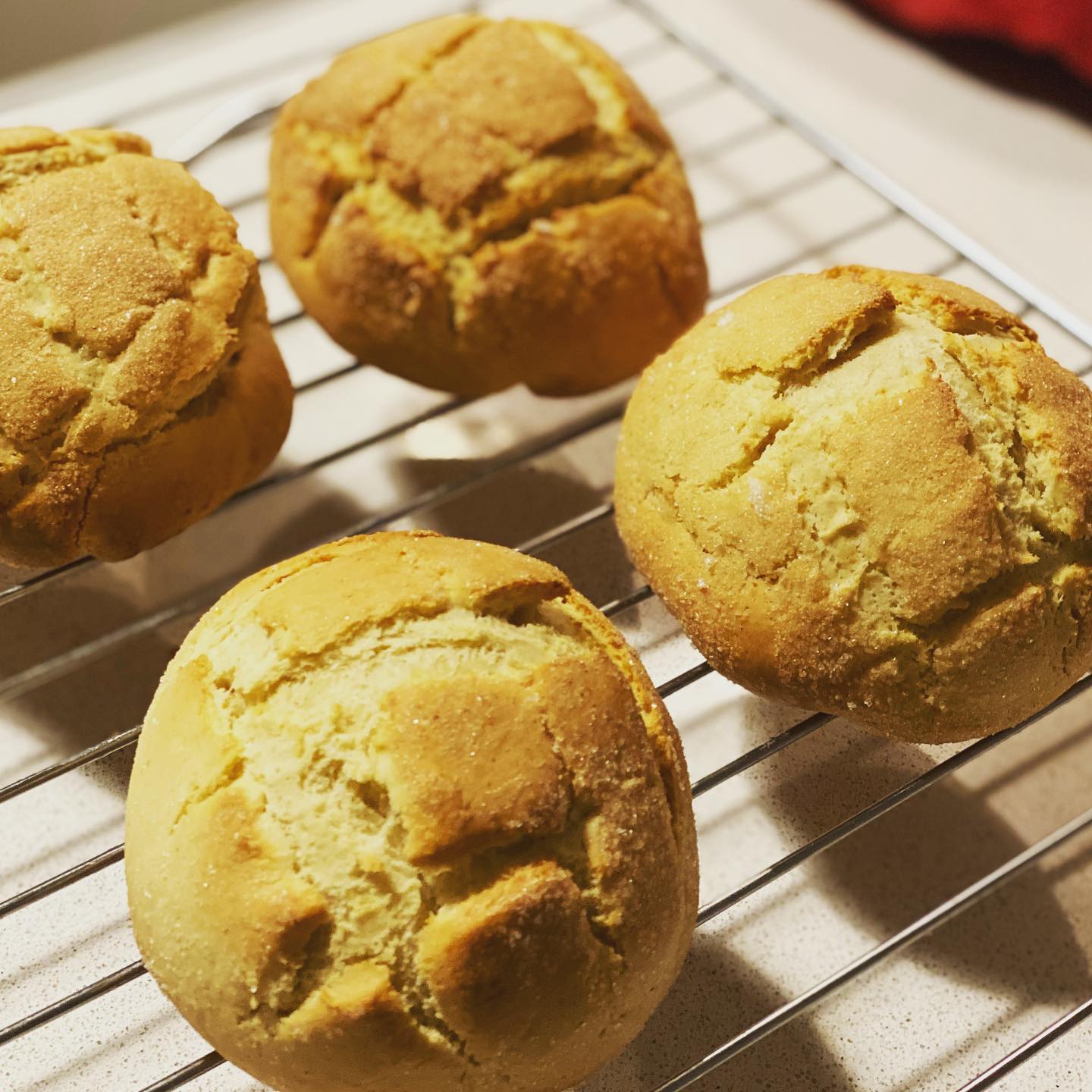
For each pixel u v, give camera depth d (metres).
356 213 0.48
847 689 0.43
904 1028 0.43
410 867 0.39
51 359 0.44
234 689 0.40
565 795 0.39
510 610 0.41
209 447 0.45
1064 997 0.44
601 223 0.48
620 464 0.46
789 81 0.61
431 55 0.48
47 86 0.59
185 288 0.45
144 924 0.40
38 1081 0.42
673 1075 0.42
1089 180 0.59
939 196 0.58
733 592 0.43
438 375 0.49
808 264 0.55
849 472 0.42
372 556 0.41
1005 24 0.59
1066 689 0.44
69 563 0.46
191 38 0.61
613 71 0.50
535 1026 0.39
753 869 0.45
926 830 0.46
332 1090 0.39
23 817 0.45
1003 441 0.43
